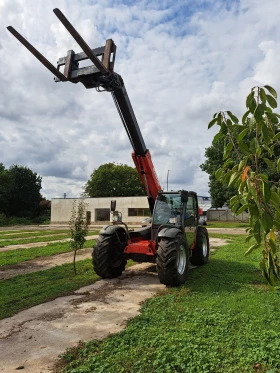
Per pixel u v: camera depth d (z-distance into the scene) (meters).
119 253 8.66
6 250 14.80
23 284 8.03
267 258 1.97
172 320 5.21
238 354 3.94
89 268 9.91
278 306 5.87
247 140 2.06
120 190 53.91
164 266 7.29
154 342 4.32
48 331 5.02
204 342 4.29
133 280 8.34
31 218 57.97
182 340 4.35
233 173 1.97
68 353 4.20
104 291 7.27
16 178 57.75
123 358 3.95
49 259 12.18
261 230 1.80
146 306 6.02
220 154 21.73
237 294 6.68
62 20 4.09
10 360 4.12
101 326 5.18
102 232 8.48
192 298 6.41
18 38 5.32
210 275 8.57
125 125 8.08
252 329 4.75
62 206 43.41
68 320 5.47
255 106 1.83
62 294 7.02
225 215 44.78
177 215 8.55
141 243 8.48
